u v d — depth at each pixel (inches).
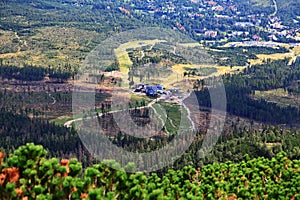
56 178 736.3
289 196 994.7
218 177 1047.6
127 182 781.9
